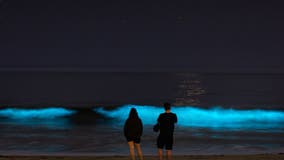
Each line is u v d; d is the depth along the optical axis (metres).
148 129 19.27
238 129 19.75
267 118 25.22
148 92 61.00
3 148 14.25
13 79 96.31
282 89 66.75
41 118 24.97
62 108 30.95
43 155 12.71
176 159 10.92
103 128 19.86
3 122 22.50
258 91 62.38
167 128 9.56
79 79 96.56
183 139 16.44
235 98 50.56
